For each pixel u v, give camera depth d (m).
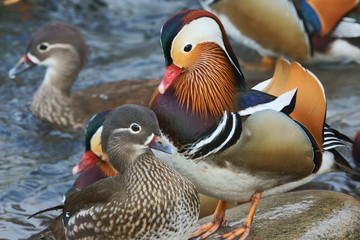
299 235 9.16
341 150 13.08
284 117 9.23
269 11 16.23
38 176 12.73
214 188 9.53
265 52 16.91
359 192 11.92
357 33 16.25
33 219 11.27
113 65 17.50
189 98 9.38
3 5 20.08
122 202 8.70
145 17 20.33
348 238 9.27
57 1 20.55
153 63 17.59
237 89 9.57
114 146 9.09
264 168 9.32
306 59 16.84
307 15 16.31
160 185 8.67
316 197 10.08
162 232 8.73
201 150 9.23
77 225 8.89
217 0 16.66
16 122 14.93
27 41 18.48
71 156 13.59
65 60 15.50
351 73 16.72
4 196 11.92
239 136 9.16
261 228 9.48
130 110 9.05
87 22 19.95
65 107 14.95
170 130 9.36
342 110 14.70
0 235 10.74
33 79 17.00
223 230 9.77
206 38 9.34
